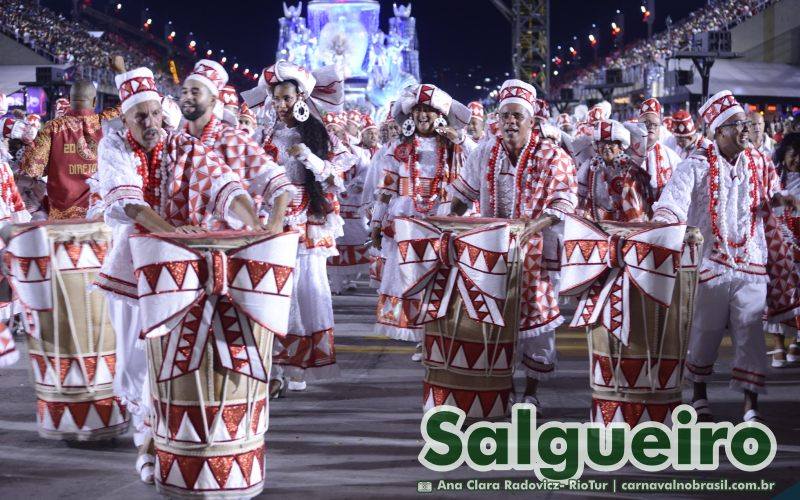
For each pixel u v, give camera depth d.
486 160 6.32
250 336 4.32
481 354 5.73
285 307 4.29
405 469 5.11
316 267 6.86
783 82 23.28
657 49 33.62
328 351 6.91
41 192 8.26
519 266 5.75
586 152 8.35
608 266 5.20
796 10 26.62
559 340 9.29
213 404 4.31
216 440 4.34
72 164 6.88
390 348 8.87
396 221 5.82
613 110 25.72
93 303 5.36
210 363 4.29
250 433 4.43
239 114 9.87
